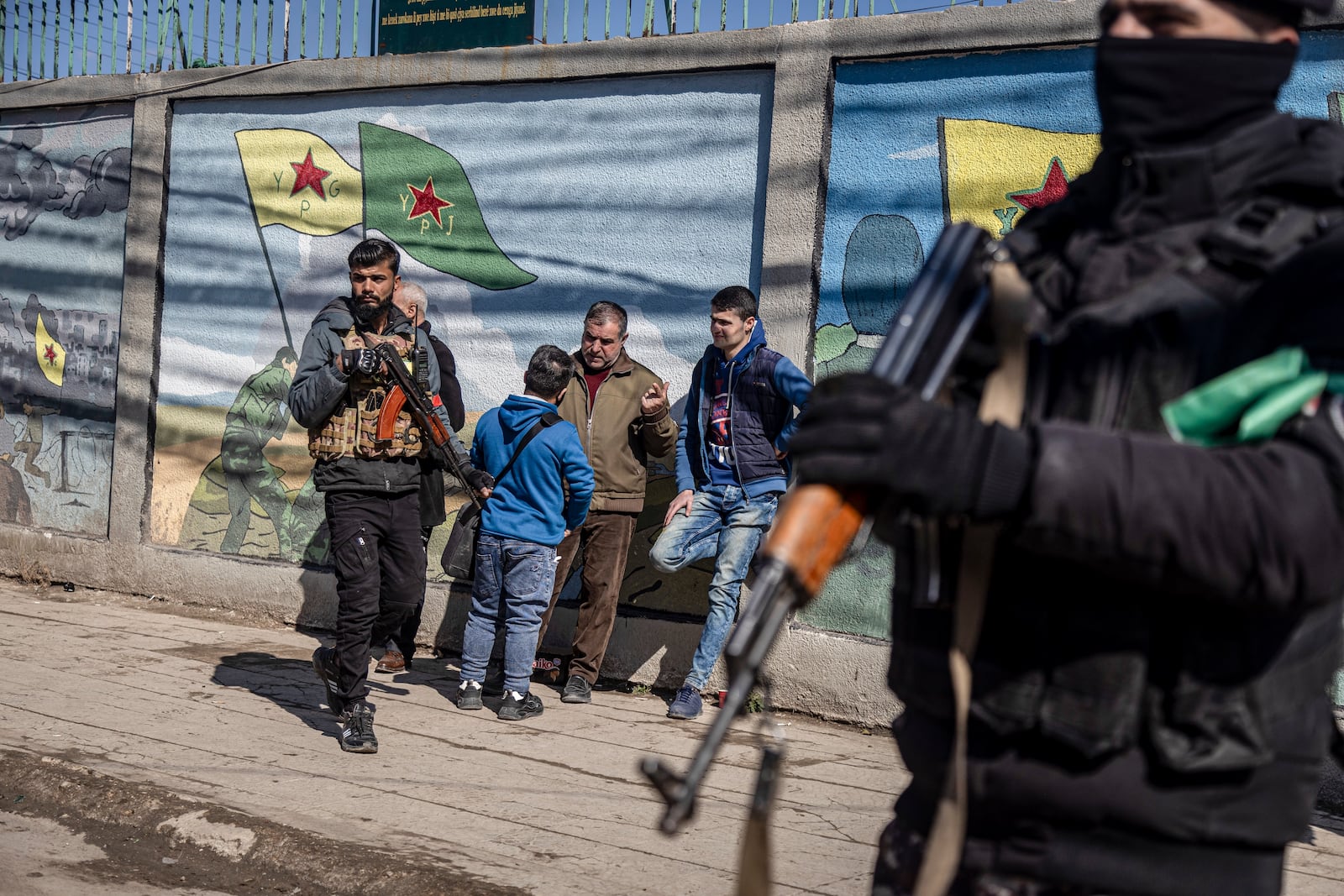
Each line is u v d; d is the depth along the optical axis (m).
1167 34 1.29
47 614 7.41
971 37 5.52
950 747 1.36
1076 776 1.25
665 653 6.23
